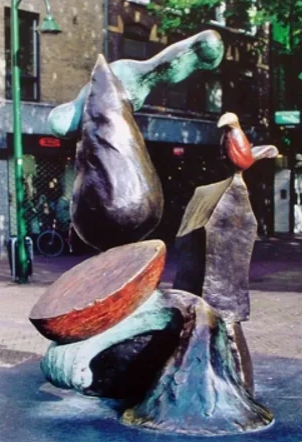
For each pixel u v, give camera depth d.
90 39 24.97
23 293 14.61
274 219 33.50
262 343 9.79
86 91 5.02
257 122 31.48
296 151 32.94
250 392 4.89
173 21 22.30
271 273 18.14
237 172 4.96
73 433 4.23
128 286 4.35
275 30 22.39
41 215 23.50
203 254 4.93
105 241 4.82
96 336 4.48
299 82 30.88
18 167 16.61
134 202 4.68
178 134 27.70
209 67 5.14
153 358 4.68
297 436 4.16
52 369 4.53
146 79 5.08
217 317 4.52
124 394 4.78
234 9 20.61
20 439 4.15
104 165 4.71
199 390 4.27
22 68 23.25
